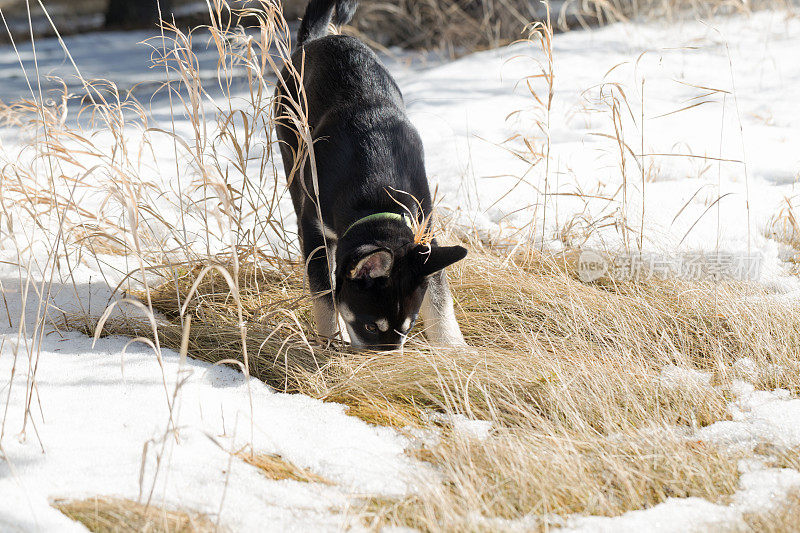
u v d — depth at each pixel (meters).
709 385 4.23
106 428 3.56
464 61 11.63
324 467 3.43
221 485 3.21
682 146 7.95
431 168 7.58
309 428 3.75
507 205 6.73
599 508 3.20
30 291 5.09
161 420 3.64
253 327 4.82
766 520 2.99
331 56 5.59
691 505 3.20
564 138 8.45
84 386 3.93
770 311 4.82
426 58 12.84
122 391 3.89
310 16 6.59
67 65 13.08
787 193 6.82
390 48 13.51
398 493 3.27
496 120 8.96
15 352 3.52
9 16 19.97
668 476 3.43
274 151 8.06
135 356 4.31
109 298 5.04
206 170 3.88
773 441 3.67
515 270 5.58
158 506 3.04
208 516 2.99
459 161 7.64
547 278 5.43
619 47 11.90
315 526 2.98
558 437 3.65
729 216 6.43
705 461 3.46
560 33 13.63
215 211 3.75
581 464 3.42
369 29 13.59
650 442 3.60
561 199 6.81
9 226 4.20
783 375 4.37
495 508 3.21
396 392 4.20
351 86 5.36
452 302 4.98
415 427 3.87
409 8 13.48
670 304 5.14
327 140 5.12
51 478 3.16
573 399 4.04
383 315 4.51
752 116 8.79
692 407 4.04
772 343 4.54
